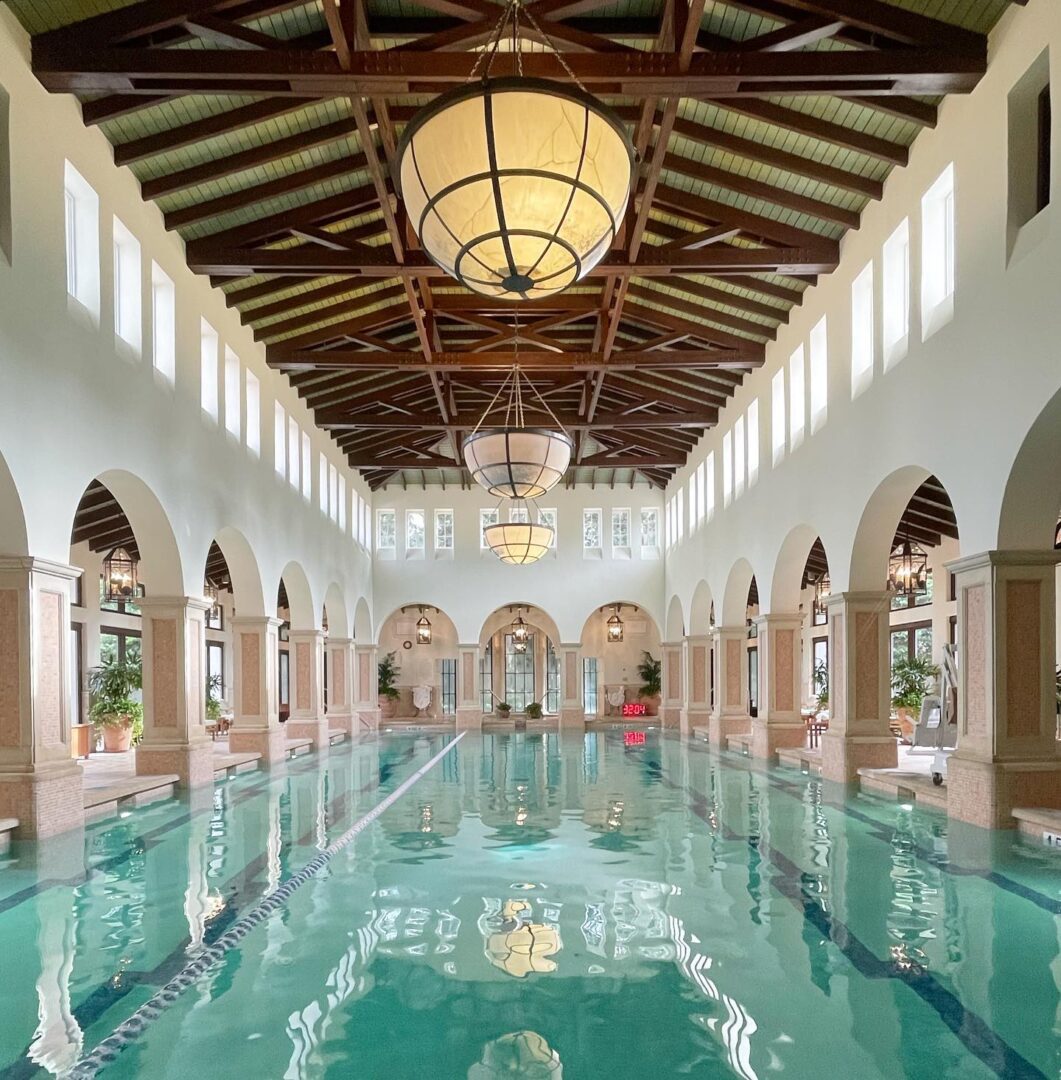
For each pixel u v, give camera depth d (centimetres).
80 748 1672
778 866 764
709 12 897
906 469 1060
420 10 906
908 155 1029
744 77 821
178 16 796
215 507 1346
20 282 810
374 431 2325
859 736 1266
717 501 2052
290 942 563
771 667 1639
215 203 1145
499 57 819
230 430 1428
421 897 668
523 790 1288
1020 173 817
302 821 1018
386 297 1555
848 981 492
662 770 1542
